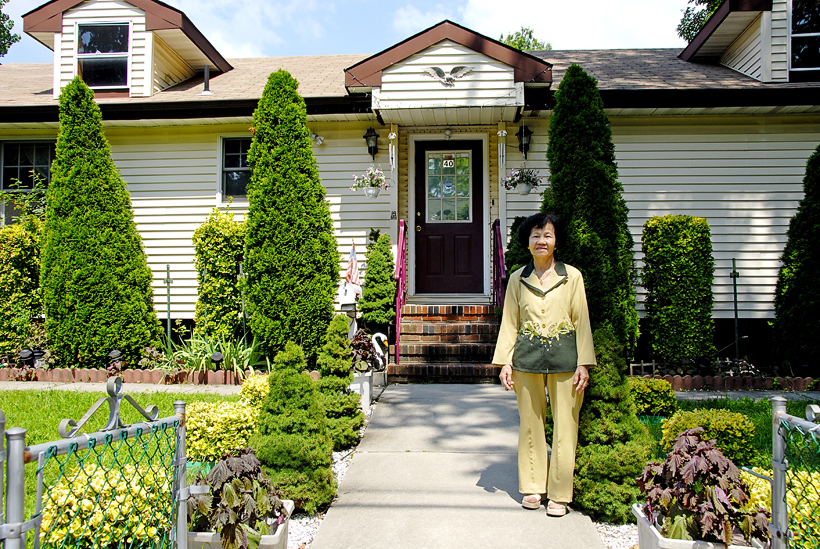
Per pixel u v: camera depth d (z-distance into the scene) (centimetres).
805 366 705
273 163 732
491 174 873
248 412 413
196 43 938
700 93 776
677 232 731
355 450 436
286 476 322
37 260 808
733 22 880
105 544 234
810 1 848
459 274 877
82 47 896
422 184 888
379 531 310
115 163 891
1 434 165
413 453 428
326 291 730
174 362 722
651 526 254
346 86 768
